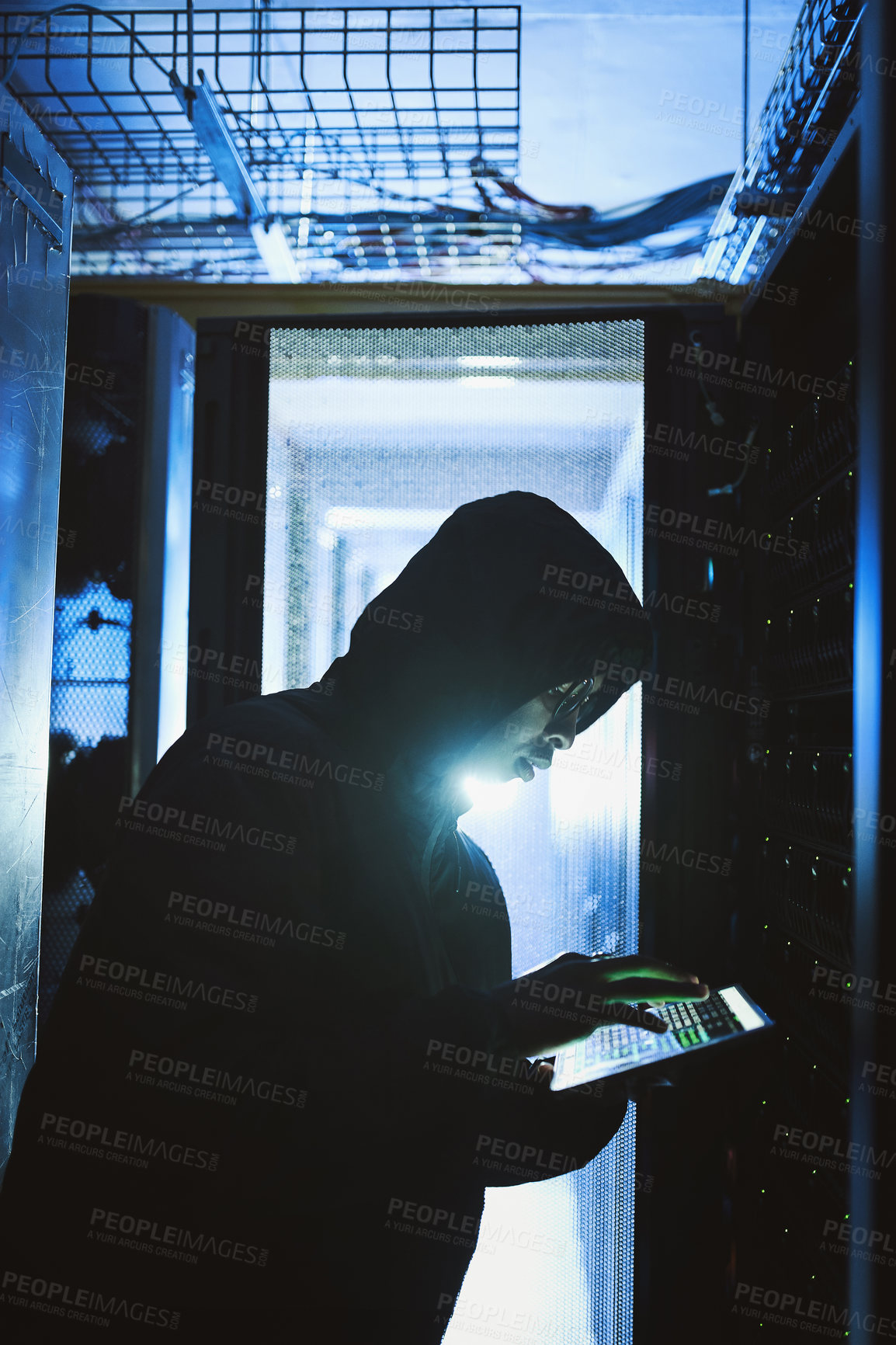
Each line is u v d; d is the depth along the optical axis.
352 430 1.49
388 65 1.78
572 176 2.37
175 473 1.69
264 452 1.49
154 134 2.11
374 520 1.50
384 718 0.88
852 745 0.99
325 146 2.13
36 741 1.10
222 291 2.89
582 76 2.16
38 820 1.11
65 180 1.16
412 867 0.89
